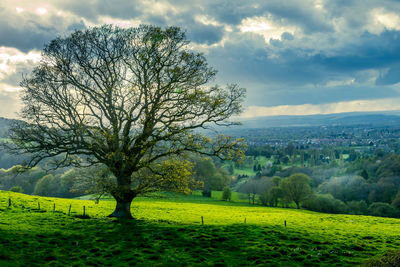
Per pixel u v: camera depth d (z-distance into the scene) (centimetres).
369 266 1689
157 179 2842
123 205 2973
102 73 2739
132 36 2777
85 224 2600
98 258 1688
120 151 2688
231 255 1912
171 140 2725
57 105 2702
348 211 8794
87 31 2703
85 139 2711
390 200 9725
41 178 9981
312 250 2111
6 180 10162
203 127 2838
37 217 2842
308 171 15375
